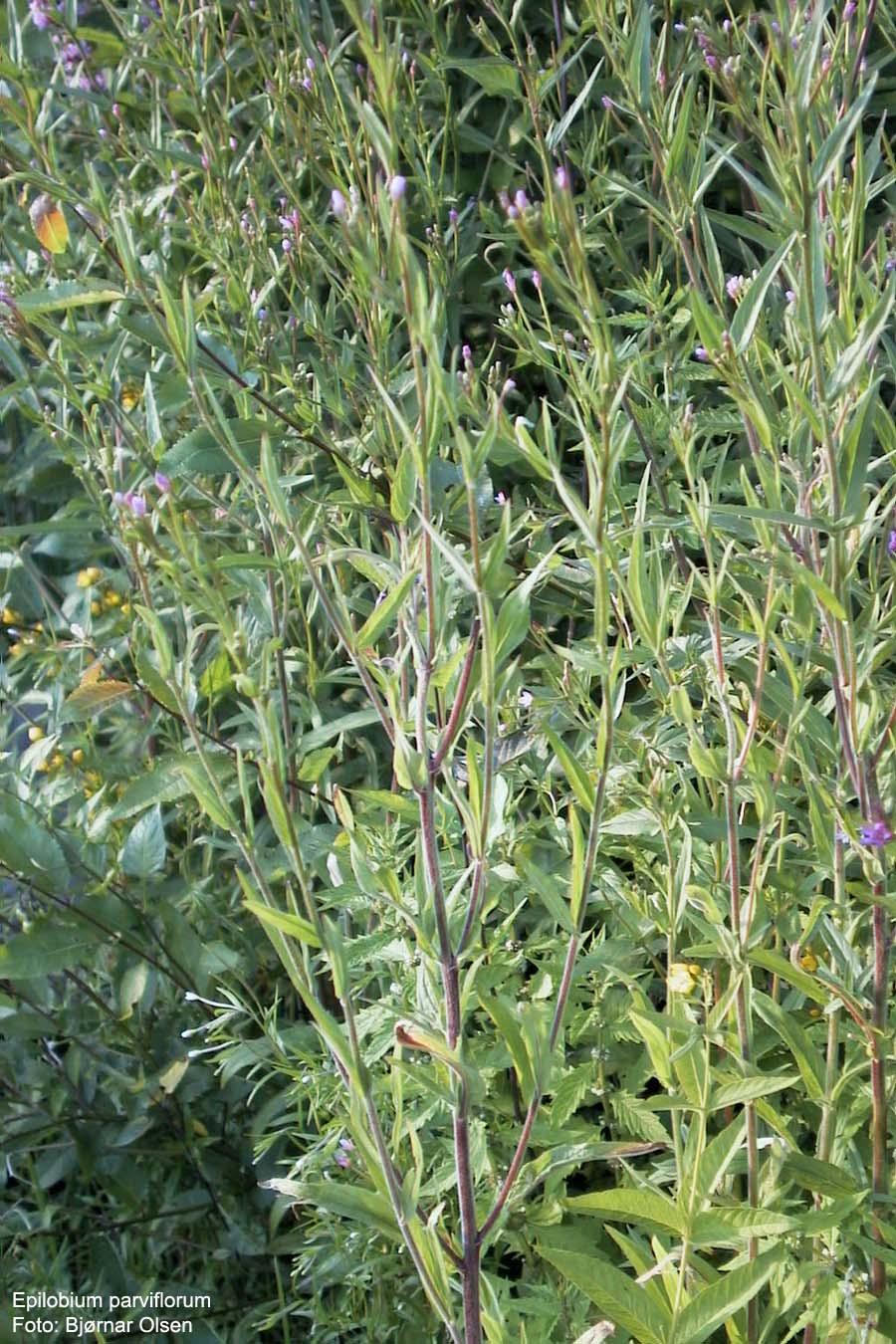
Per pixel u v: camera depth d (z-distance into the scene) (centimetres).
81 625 281
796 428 150
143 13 248
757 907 151
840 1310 160
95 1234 259
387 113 111
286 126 242
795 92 122
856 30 183
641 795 174
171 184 250
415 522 194
